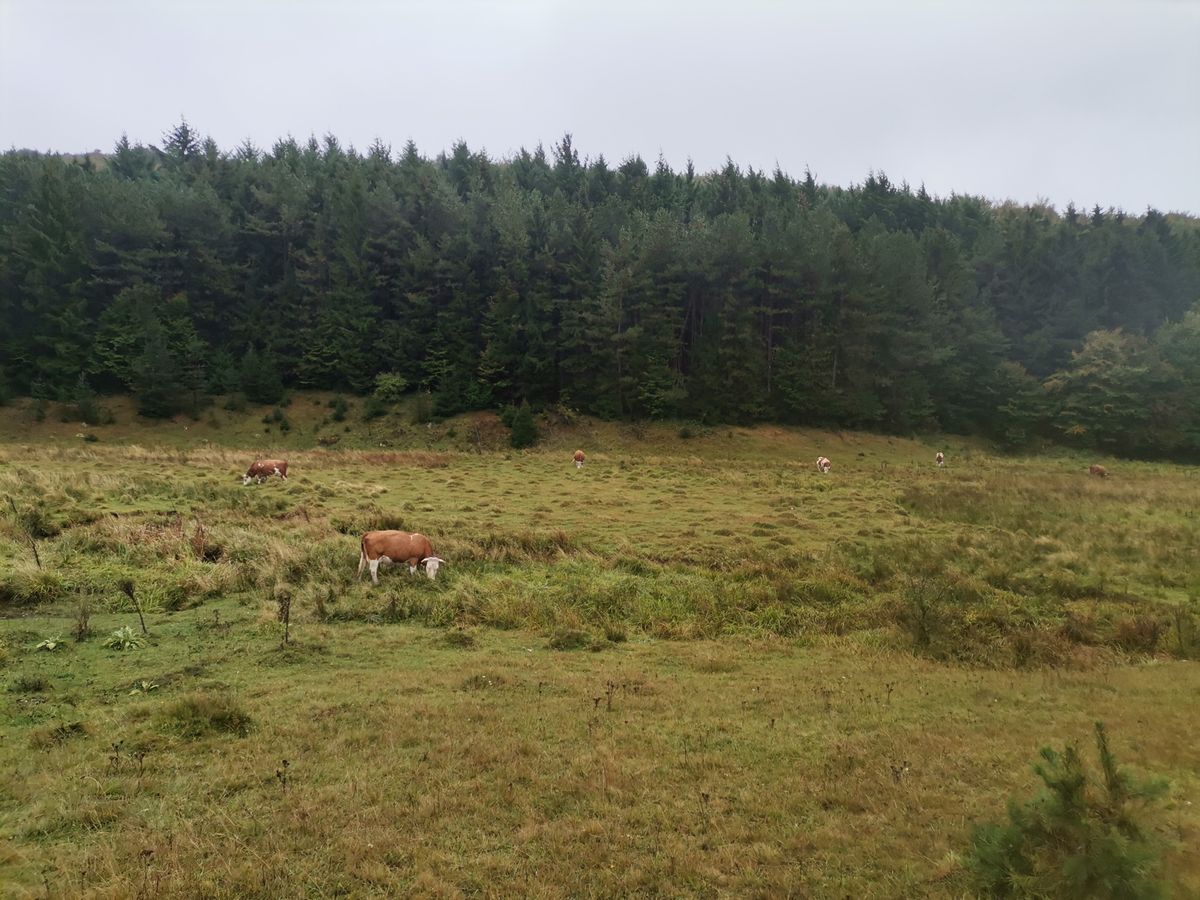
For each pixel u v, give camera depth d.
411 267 58.56
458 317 56.59
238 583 14.34
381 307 58.62
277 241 61.84
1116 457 56.06
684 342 57.31
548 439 50.28
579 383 54.00
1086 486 32.81
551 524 21.86
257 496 23.56
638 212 61.59
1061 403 58.00
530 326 53.75
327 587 14.57
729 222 56.09
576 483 30.52
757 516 24.06
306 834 6.02
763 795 6.89
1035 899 4.82
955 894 5.23
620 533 21.03
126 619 12.10
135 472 26.97
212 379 53.94
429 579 15.79
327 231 60.38
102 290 54.44
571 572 17.09
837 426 55.22
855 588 16.48
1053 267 64.50
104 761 7.15
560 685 10.09
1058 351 62.53
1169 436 55.34
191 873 5.44
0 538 15.16
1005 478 36.53
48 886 5.18
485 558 17.75
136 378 50.47
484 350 55.59
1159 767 7.37
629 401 53.31
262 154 80.62
